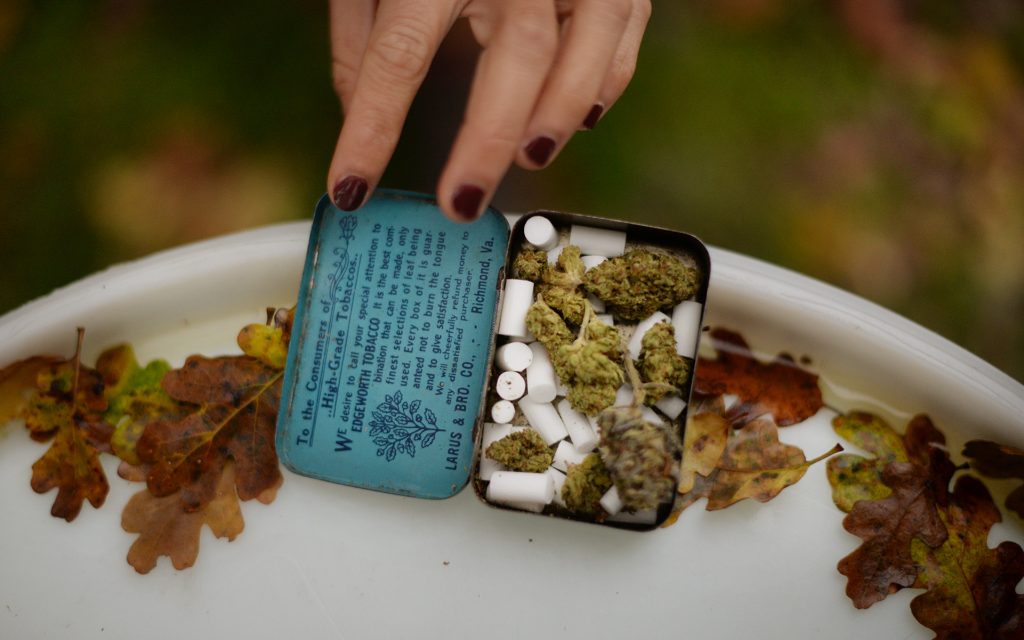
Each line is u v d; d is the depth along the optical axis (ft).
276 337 1.21
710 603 1.18
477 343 1.18
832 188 1.62
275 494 1.20
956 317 1.60
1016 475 1.18
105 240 1.59
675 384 1.14
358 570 1.19
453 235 1.19
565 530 1.20
